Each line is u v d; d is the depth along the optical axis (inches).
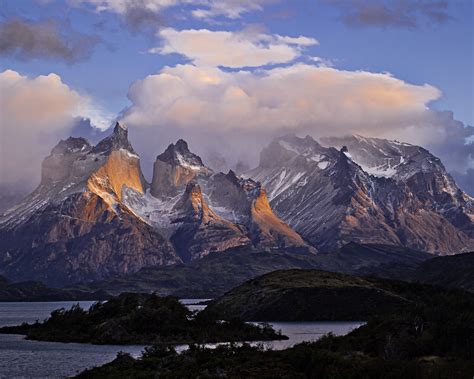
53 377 7062.0
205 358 6948.8
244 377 6053.2
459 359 6117.1
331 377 5836.6
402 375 5703.7
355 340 7534.5
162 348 7824.8
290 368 6323.8
